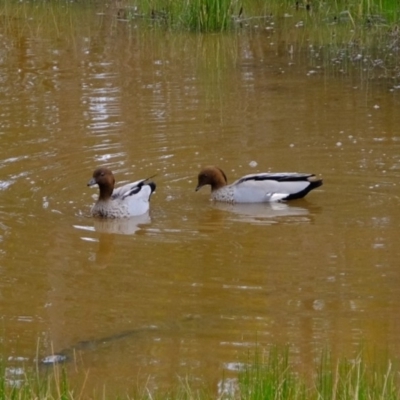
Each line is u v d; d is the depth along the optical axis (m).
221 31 31.22
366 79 25.20
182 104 23.00
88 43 30.03
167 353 11.26
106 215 16.23
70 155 19.36
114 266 14.05
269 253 14.58
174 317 12.28
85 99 23.48
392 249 14.62
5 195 17.22
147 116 21.97
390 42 29.02
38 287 13.29
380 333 11.71
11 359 11.18
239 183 17.28
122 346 11.50
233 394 10.21
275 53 28.42
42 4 36.53
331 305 12.60
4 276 13.68
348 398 9.51
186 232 15.62
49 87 24.70
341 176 18.25
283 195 17.12
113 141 20.23
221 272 13.77
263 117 21.89
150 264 14.15
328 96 23.59
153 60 27.77
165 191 17.86
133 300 12.81
